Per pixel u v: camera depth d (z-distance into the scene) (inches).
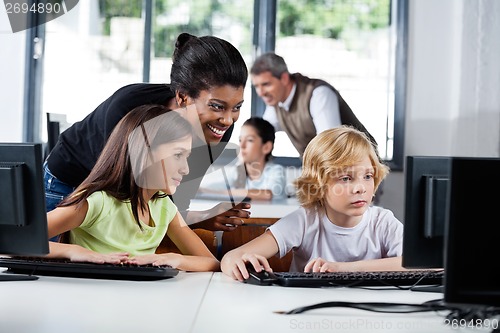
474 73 209.0
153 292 67.9
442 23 217.2
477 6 208.1
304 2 217.3
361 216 89.0
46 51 212.8
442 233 67.7
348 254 88.4
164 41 215.8
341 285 73.6
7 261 76.9
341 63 218.5
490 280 49.2
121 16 214.8
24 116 213.2
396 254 88.4
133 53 215.3
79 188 82.5
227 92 80.6
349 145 86.1
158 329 52.0
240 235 95.2
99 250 83.3
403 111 217.9
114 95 92.3
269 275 74.7
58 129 121.9
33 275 75.7
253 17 216.7
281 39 217.2
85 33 213.8
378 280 74.4
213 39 83.0
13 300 61.9
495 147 208.5
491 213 49.3
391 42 218.5
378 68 218.4
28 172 68.4
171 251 89.8
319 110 196.7
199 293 68.1
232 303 63.2
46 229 69.2
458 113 210.8
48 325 52.4
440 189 67.1
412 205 67.7
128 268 74.6
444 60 217.0
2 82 212.8
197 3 216.1
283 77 197.6
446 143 217.0
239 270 76.5
